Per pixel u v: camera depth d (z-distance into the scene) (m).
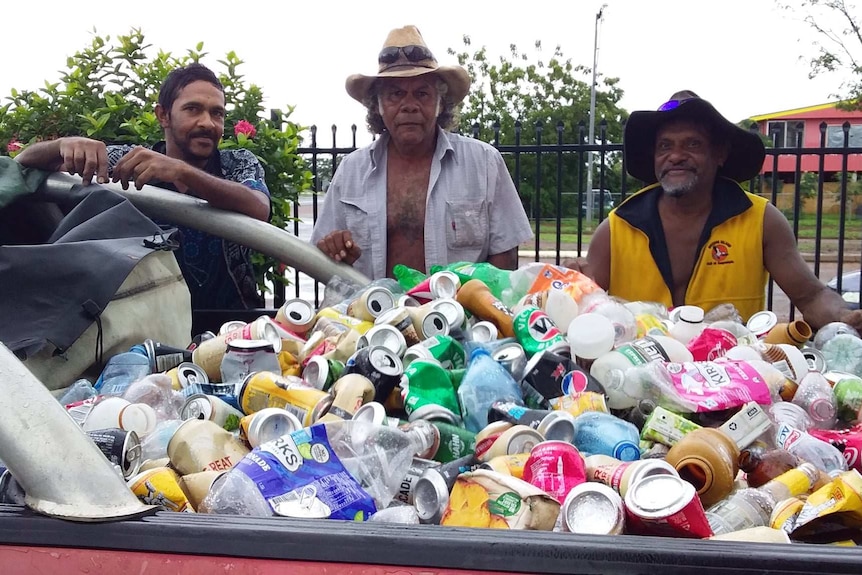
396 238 4.18
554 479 1.39
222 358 2.15
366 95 4.31
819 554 1.02
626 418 1.86
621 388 1.82
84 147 2.90
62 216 3.06
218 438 1.54
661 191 3.69
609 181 31.03
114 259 2.17
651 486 1.28
